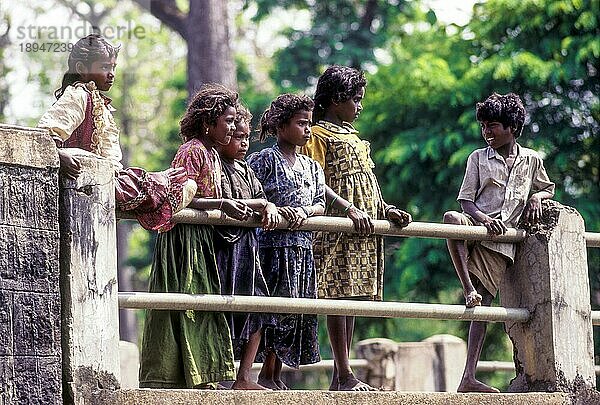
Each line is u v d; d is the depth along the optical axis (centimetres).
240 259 1080
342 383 1184
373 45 3775
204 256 1051
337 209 1195
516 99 1273
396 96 3162
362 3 3981
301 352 1149
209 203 1034
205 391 977
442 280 3011
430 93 3102
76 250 947
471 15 3325
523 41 3069
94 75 1107
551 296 1231
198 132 1102
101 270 958
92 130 1080
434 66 3114
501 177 1261
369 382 1881
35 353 911
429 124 3134
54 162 937
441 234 1192
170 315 1028
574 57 2942
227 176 1102
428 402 1098
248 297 1032
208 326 1044
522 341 1254
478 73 3022
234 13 5091
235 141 1109
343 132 1230
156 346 1026
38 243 923
